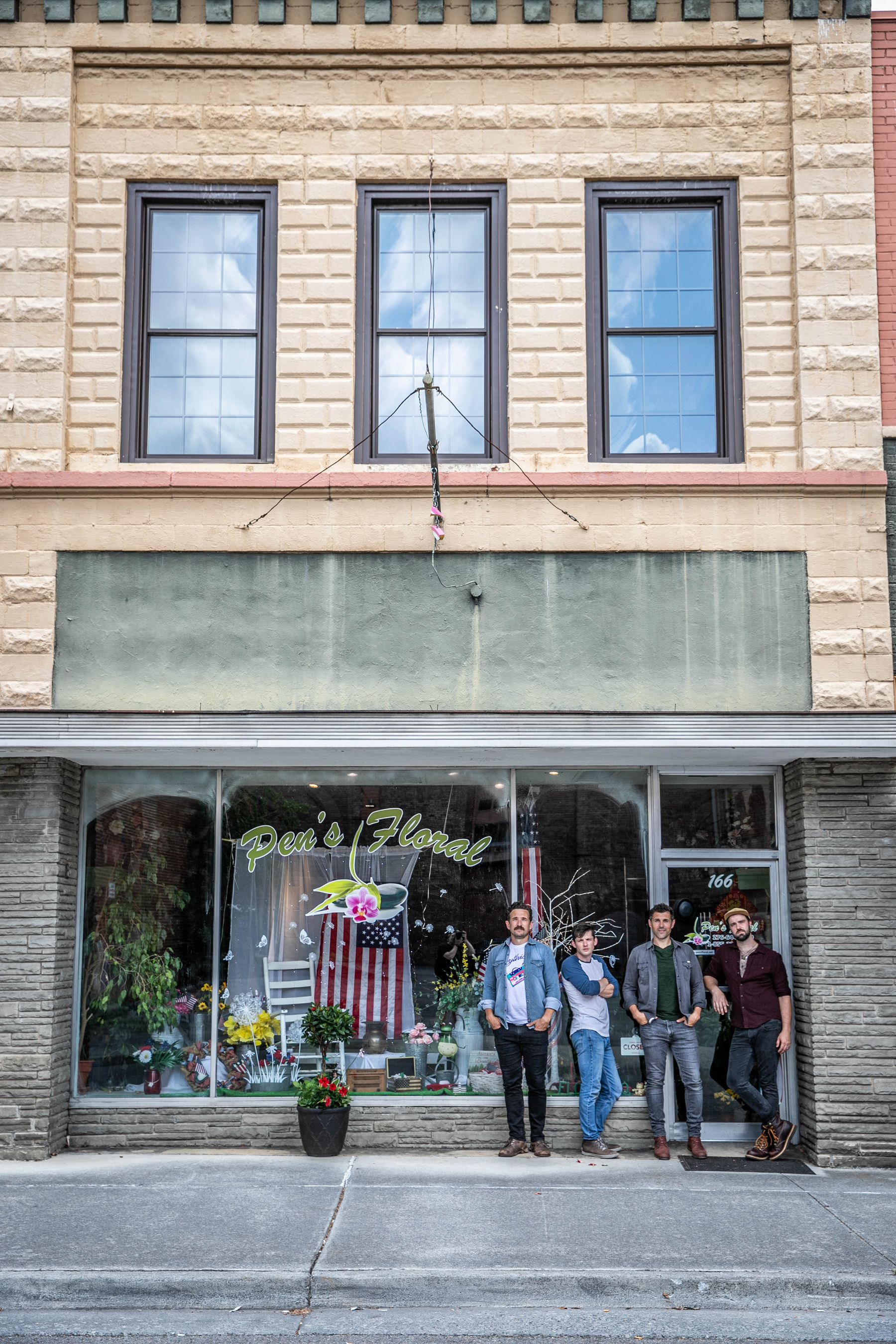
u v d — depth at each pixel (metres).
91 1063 11.36
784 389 11.49
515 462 11.40
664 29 11.75
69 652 11.11
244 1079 11.37
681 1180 9.98
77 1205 9.08
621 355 11.74
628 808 11.64
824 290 11.44
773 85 11.76
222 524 11.20
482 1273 7.61
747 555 11.19
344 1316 7.34
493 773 11.66
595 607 11.15
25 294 11.44
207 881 11.56
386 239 11.80
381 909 11.55
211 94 11.77
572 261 11.62
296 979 11.48
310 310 11.57
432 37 11.73
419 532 11.18
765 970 10.96
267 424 11.58
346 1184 9.76
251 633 11.12
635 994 11.04
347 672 11.08
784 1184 9.88
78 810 11.54
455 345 11.73
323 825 11.63
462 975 11.45
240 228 11.79
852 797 11.02
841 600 11.13
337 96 11.77
